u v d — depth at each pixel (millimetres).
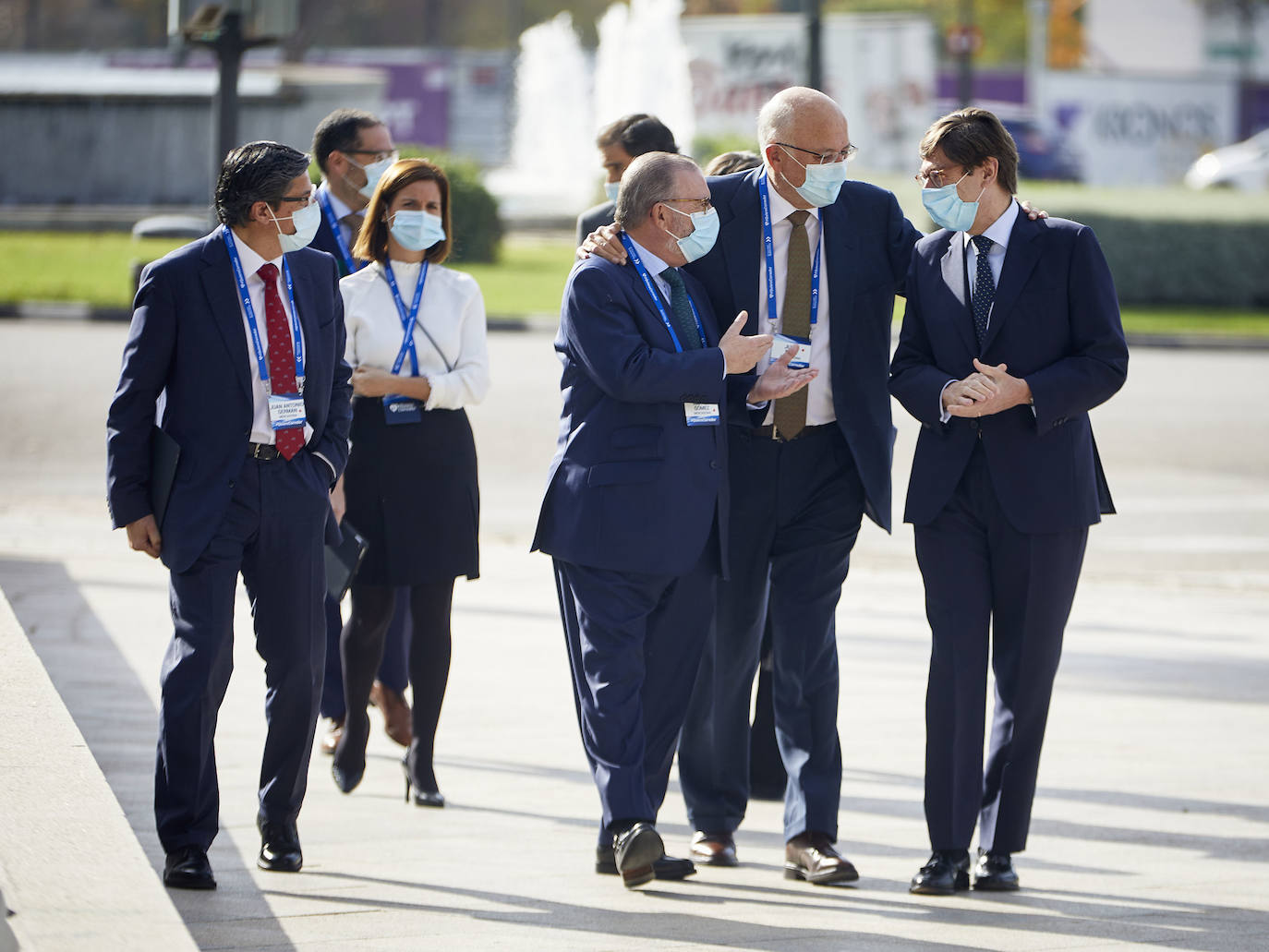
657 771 14039
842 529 14273
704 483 13484
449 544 15758
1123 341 13445
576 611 13812
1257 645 24047
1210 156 114188
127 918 8656
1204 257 74938
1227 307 75438
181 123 80125
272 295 12688
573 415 13773
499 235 75250
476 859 14000
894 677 21703
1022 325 13508
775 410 14109
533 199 100562
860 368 14281
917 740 18625
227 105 26016
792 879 13797
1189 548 31953
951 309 13695
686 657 13969
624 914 12523
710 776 14461
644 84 113500
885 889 13492
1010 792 13609
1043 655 13586
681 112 113250
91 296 57812
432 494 15734
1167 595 27953
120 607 23359
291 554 12758
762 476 14203
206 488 12430
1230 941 12148
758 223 14281
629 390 13070
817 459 14281
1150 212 75250
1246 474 39281
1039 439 13445
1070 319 13531
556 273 71562
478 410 42688
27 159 80312
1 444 36656
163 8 162625
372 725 19438
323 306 13023
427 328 15953
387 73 129500
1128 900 13195
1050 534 13422
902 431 42750
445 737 18344
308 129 79750
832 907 12938
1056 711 20016
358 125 16734
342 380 13352
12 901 8828
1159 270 75000
